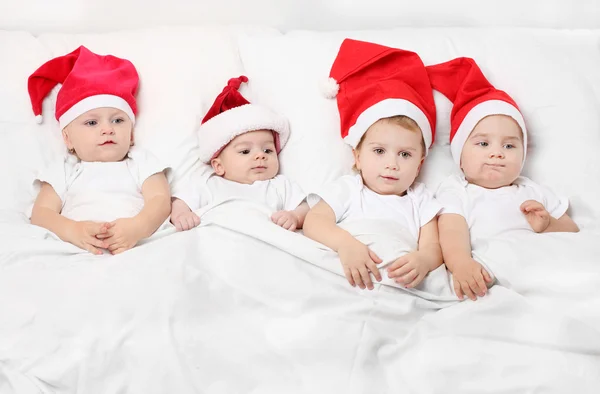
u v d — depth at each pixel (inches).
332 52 67.4
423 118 59.9
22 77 64.7
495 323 45.4
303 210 60.1
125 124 61.4
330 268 49.9
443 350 43.7
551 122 63.2
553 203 59.3
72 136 60.4
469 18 78.8
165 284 45.2
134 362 42.6
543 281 47.4
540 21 78.9
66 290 45.2
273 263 49.1
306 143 64.0
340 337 44.4
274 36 70.5
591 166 60.8
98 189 59.0
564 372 41.1
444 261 53.9
